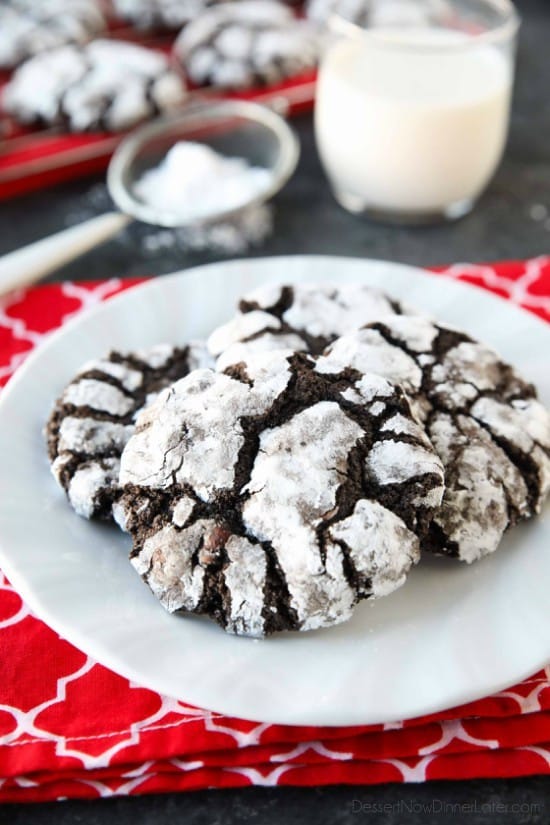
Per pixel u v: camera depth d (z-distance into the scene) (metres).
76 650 0.39
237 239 0.54
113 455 0.40
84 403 0.41
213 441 0.38
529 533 0.40
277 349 0.41
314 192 0.58
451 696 0.36
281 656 0.37
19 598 0.40
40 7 0.68
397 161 0.53
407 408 0.39
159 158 0.57
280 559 0.36
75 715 0.37
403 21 0.57
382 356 0.40
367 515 0.37
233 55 0.62
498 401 0.41
